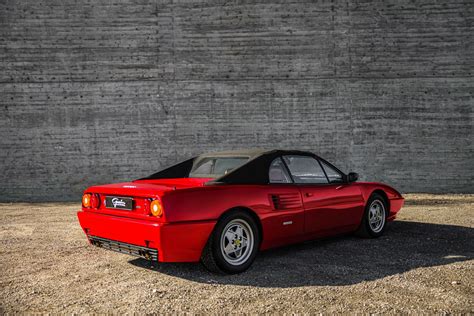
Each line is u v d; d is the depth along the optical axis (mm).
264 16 11680
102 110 11422
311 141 11672
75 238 5422
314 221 4273
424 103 11672
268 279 3422
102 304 2896
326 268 3748
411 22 11703
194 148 11578
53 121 11312
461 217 6926
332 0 11734
